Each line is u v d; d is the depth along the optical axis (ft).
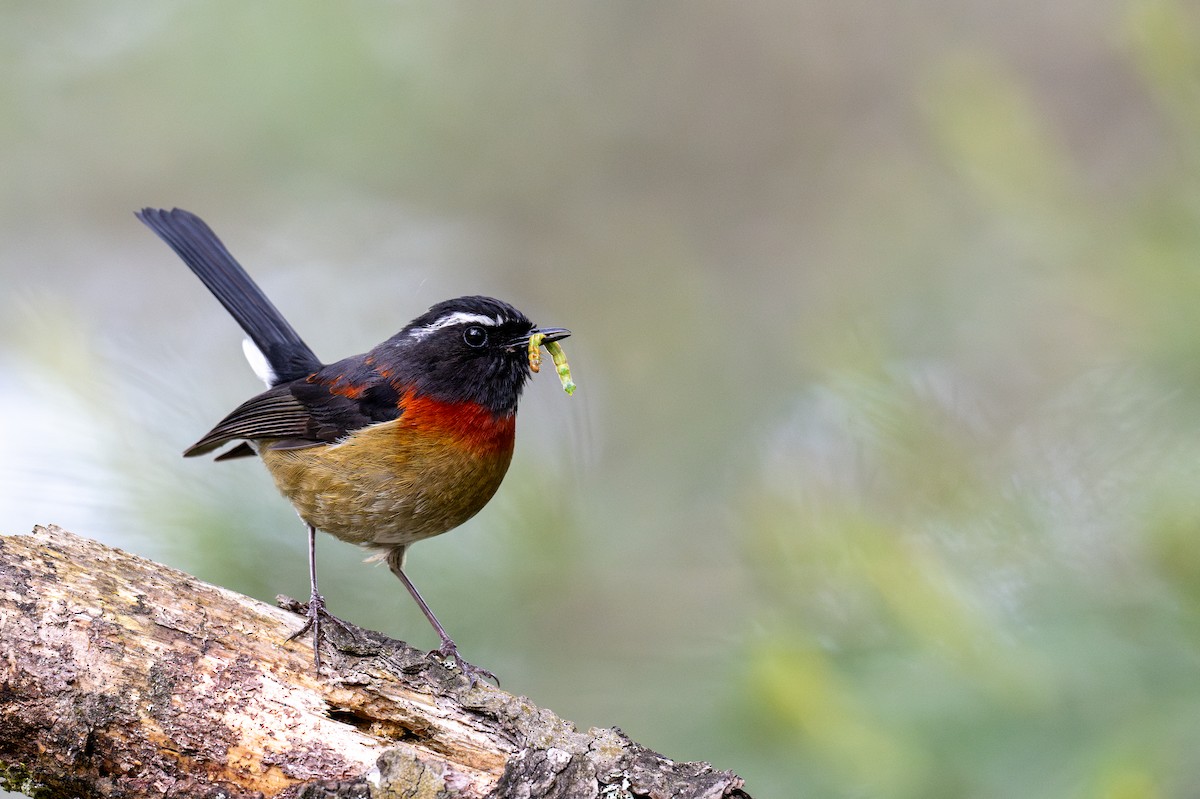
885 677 26.94
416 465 33.37
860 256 53.67
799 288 59.57
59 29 54.13
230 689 25.62
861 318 36.86
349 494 33.71
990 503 28.76
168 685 25.31
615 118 64.59
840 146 65.05
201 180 59.06
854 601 28.32
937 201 50.47
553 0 62.49
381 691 26.13
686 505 43.83
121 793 25.08
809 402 40.68
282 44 54.24
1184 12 30.58
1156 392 29.07
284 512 35.55
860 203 60.13
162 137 56.54
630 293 60.90
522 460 35.73
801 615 28.68
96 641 25.21
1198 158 29.22
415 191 61.41
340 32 54.75
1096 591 27.45
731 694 29.19
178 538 32.22
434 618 33.55
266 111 54.80
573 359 57.06
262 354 40.86
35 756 24.90
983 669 25.85
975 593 27.71
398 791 24.26
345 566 35.96
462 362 33.91
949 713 25.89
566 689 32.48
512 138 62.03
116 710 24.84
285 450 34.12
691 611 33.73
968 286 46.21
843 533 27.76
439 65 58.65
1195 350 28.63
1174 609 26.68
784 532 28.50
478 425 33.86
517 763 24.47
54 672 24.76
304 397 34.42
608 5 63.87
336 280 59.21
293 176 58.65
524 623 34.14
